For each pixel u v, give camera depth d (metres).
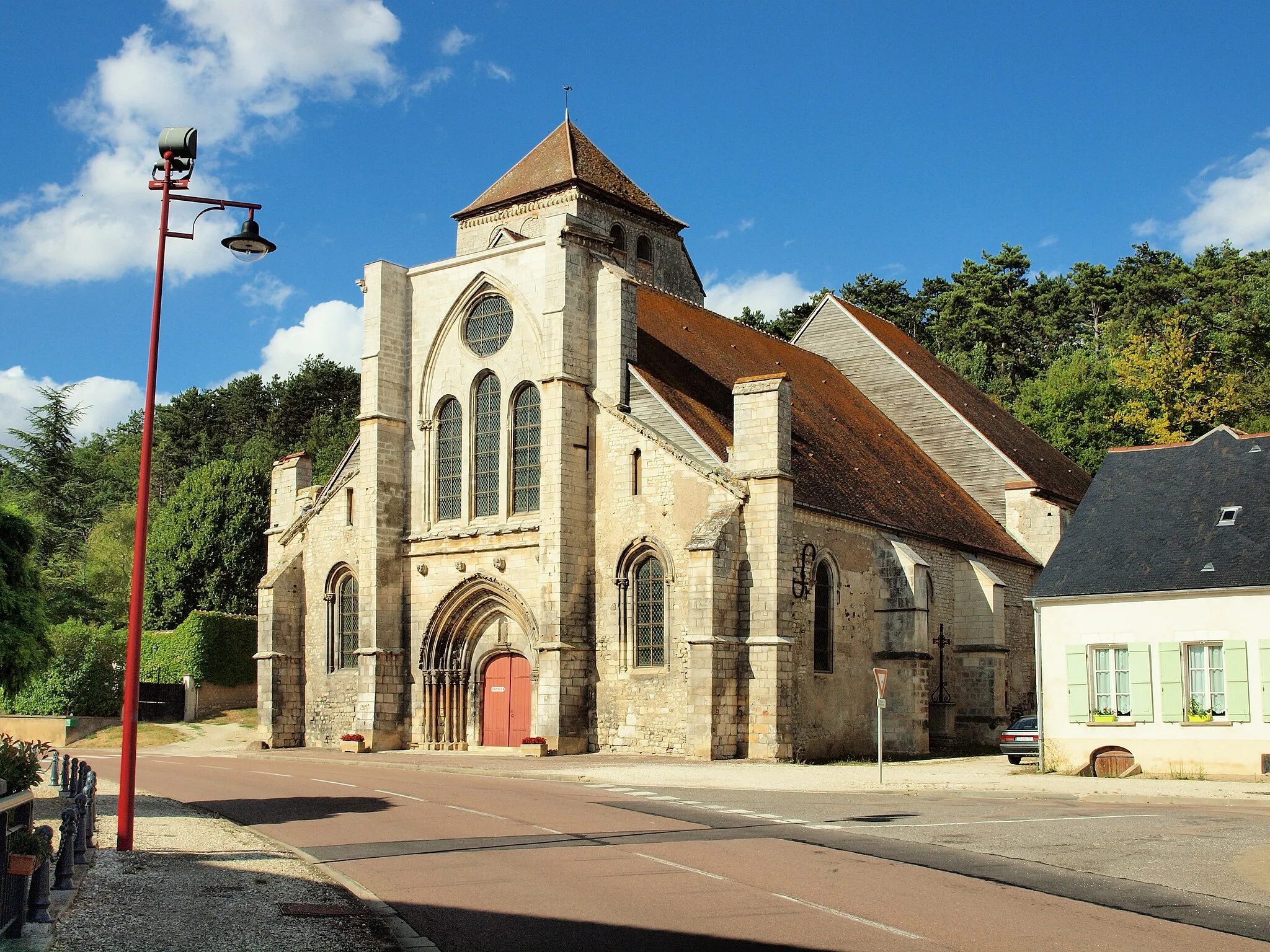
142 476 19.00
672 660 40.03
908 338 66.56
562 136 56.09
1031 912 14.36
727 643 38.34
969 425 57.28
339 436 91.50
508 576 43.34
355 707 47.44
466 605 44.72
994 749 47.22
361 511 46.34
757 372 50.59
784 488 39.12
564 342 42.12
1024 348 100.19
